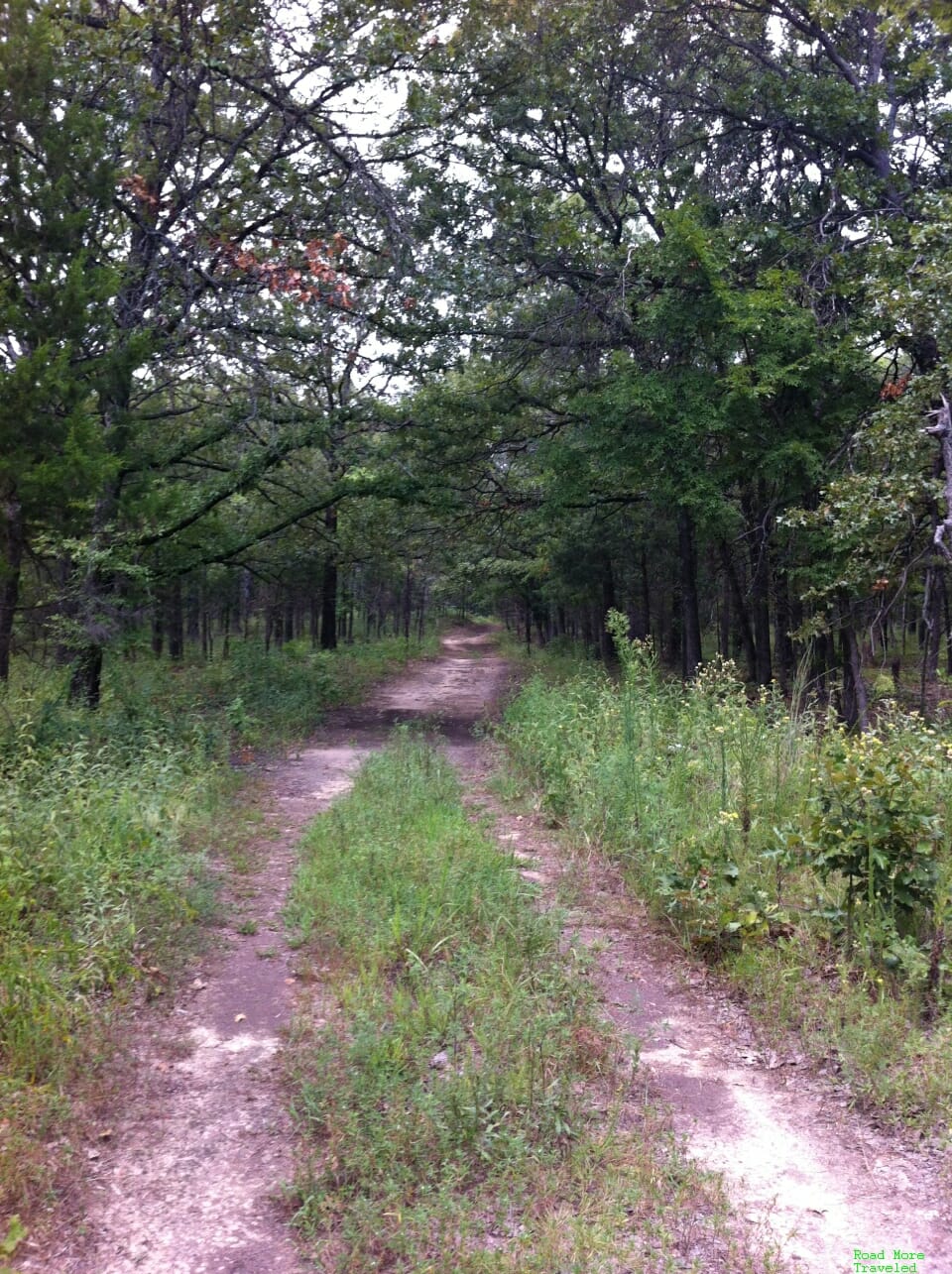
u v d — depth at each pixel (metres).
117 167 12.26
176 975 5.57
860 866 5.60
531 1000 4.92
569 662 28.66
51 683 12.91
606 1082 4.45
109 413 12.03
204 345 15.23
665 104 19.38
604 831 8.13
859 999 4.99
